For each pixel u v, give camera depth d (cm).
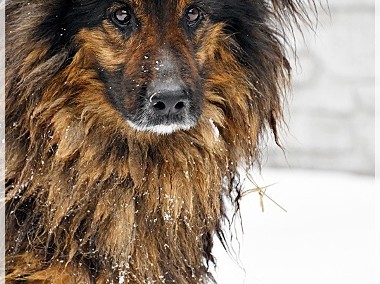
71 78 715
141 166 732
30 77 696
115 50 722
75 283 697
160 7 717
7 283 691
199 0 733
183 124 720
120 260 714
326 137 1762
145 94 706
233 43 763
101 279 709
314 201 1373
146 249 727
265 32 775
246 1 760
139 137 730
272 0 795
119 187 727
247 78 770
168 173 739
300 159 1766
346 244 1098
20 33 697
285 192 1437
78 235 711
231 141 779
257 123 784
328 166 1758
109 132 730
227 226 1015
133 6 713
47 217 702
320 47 1756
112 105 727
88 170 717
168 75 705
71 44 711
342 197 1399
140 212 730
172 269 739
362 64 1747
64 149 710
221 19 754
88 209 715
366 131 1739
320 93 1764
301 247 1093
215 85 763
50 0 696
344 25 1752
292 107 1773
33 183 705
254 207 1344
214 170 763
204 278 767
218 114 766
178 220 744
